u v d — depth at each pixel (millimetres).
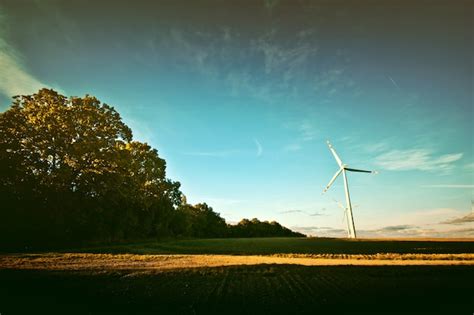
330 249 38875
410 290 10625
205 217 116375
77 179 32094
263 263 18234
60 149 30656
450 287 11133
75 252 23688
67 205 31828
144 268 15367
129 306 8531
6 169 28078
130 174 41406
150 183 50875
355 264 18125
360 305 8742
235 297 9602
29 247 27094
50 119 30266
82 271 13680
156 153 53625
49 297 9281
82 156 31281
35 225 29984
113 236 42156
